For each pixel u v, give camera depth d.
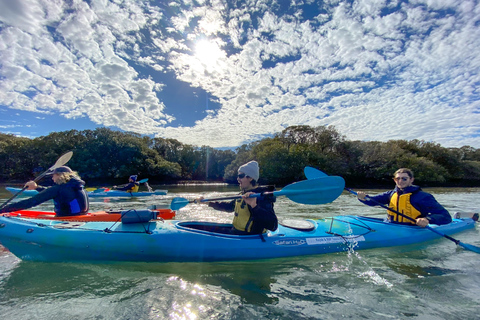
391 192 4.29
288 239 3.19
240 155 35.56
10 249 2.88
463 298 2.17
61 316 1.86
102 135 34.12
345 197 11.04
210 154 49.19
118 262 2.87
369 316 1.90
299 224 3.56
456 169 34.41
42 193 3.39
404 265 2.95
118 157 34.16
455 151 37.44
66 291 2.25
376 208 7.77
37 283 2.40
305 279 2.55
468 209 8.33
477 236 4.22
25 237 2.86
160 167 36.22
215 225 3.57
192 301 2.09
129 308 1.97
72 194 3.70
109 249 2.85
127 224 3.10
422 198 3.73
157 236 2.96
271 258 3.03
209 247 2.94
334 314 1.92
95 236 2.90
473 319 1.86
